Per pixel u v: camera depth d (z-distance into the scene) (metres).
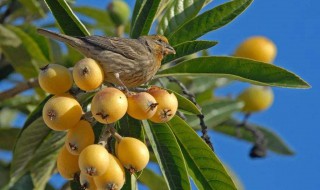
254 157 13.77
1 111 14.55
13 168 10.95
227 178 10.06
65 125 9.16
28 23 13.79
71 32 10.53
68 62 13.90
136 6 10.98
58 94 9.40
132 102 9.27
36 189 11.52
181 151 9.98
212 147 10.46
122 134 10.16
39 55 13.29
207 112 13.72
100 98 9.03
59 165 9.42
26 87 11.84
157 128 10.06
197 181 10.16
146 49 10.69
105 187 9.06
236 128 14.63
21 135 10.70
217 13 10.97
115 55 10.30
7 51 13.00
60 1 10.37
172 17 11.33
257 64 10.27
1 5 13.78
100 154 8.94
